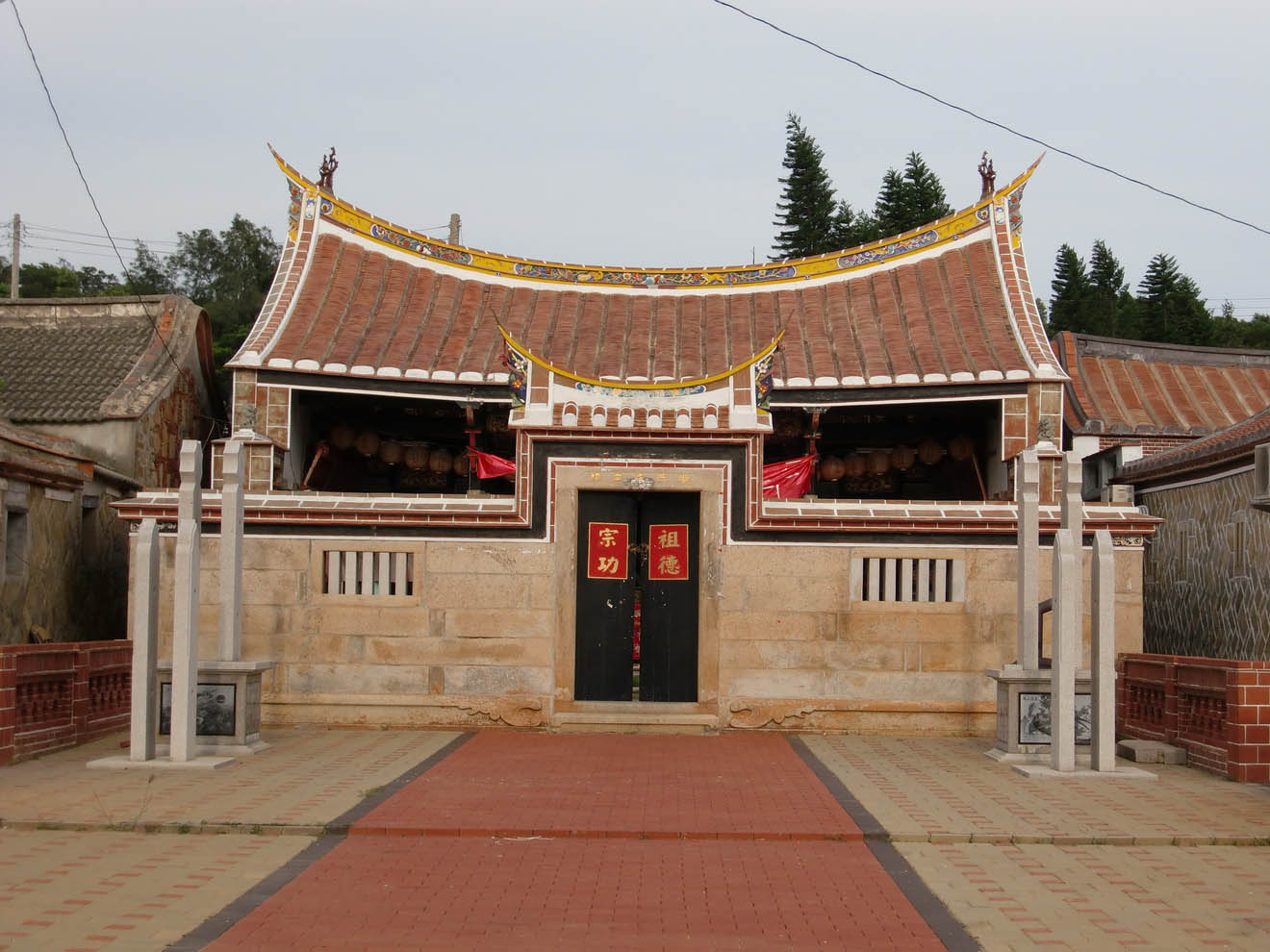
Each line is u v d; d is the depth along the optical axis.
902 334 22.14
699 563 15.30
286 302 21.67
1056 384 20.41
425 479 24.20
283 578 15.21
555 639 15.12
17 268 41.00
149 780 11.47
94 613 19.91
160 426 22.69
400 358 21.22
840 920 7.55
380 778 11.72
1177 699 13.66
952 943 7.12
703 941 7.11
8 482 16.86
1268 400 25.09
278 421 20.34
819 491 24.45
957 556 15.20
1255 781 12.10
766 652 15.11
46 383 22.23
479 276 24.22
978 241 23.38
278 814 10.03
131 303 24.41
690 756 13.40
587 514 15.44
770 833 9.65
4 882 8.12
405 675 15.13
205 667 13.09
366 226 23.62
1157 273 49.56
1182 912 7.80
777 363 21.80
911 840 9.61
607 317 23.73
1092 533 15.44
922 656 15.11
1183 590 19.88
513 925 7.37
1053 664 12.59
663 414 15.15
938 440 22.89
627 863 8.89
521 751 13.55
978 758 13.47
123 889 7.97
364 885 8.19
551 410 15.20
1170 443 23.69
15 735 12.58
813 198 47.03
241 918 7.41
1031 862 9.03
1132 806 10.84
